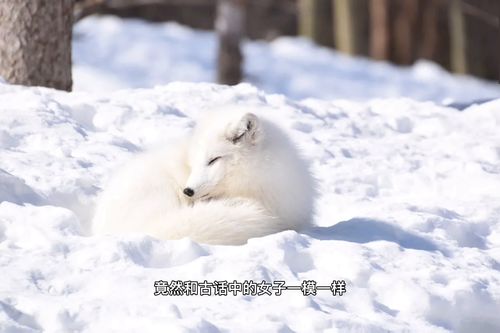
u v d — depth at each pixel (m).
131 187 13.55
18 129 17.38
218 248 12.33
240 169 13.66
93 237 12.36
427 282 12.47
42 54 21.12
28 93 19.42
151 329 10.19
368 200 16.88
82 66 46.50
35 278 11.32
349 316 11.18
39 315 10.44
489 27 70.56
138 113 19.72
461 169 18.91
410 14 66.25
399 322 11.45
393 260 13.01
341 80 50.03
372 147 20.00
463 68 67.88
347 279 12.06
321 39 70.50
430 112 22.83
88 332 10.26
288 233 12.82
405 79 52.19
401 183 18.16
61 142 17.23
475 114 22.48
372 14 68.62
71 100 19.64
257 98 22.14
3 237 12.63
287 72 50.03
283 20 75.81
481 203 16.83
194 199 13.53
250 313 10.87
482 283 12.77
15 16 20.88
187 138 14.52
